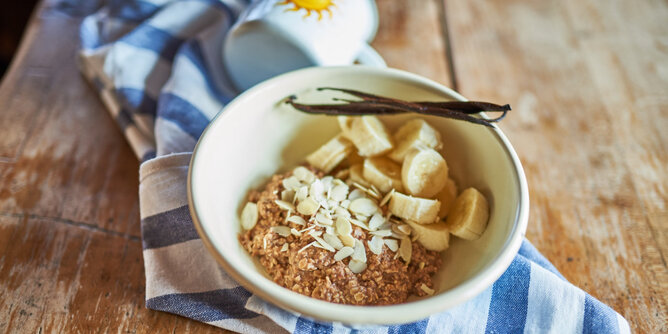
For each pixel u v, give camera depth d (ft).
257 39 1.67
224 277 1.41
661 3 2.12
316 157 1.51
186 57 1.77
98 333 1.38
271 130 1.53
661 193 1.63
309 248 1.35
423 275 1.38
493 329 1.37
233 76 1.80
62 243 1.51
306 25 1.64
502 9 2.10
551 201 1.61
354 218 1.42
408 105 1.46
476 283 1.19
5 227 1.54
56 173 1.65
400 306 1.17
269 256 1.37
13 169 1.65
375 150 1.48
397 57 1.93
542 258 1.47
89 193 1.61
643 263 1.51
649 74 1.90
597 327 1.35
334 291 1.32
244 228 1.43
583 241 1.54
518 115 1.79
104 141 1.72
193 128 1.64
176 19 1.89
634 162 1.69
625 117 1.79
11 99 1.81
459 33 2.01
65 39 1.99
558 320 1.36
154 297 1.40
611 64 1.93
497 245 1.27
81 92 1.84
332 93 1.51
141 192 1.50
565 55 1.95
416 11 2.08
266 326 1.37
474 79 1.88
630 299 1.45
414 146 1.46
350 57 1.74
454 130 1.49
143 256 1.47
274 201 1.42
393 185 1.45
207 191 1.32
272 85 1.46
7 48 3.10
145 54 1.82
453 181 1.50
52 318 1.39
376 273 1.35
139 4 1.94
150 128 1.70
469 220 1.36
